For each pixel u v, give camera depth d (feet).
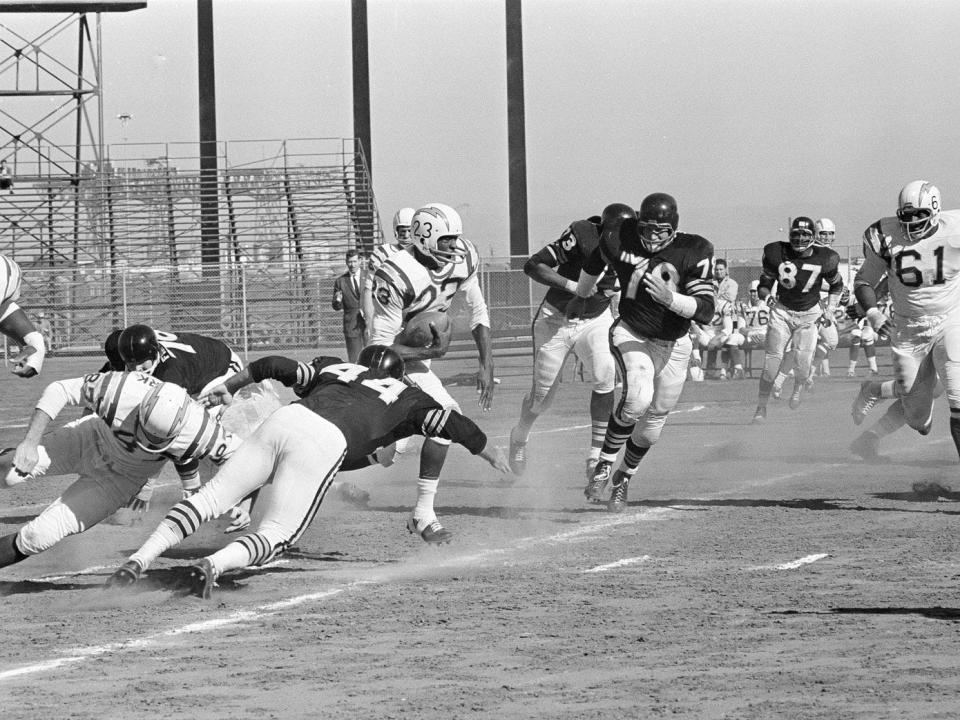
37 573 59.36
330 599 52.70
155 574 58.03
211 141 292.81
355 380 55.11
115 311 261.65
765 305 196.03
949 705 36.17
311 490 52.31
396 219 92.73
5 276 76.89
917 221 76.89
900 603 50.06
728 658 42.04
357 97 298.76
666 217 68.90
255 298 261.03
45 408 52.75
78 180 297.33
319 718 36.19
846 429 121.70
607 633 46.03
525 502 79.36
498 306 269.03
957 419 76.28
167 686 39.88
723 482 86.89
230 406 70.33
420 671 41.22
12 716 36.81
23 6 263.29
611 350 72.74
